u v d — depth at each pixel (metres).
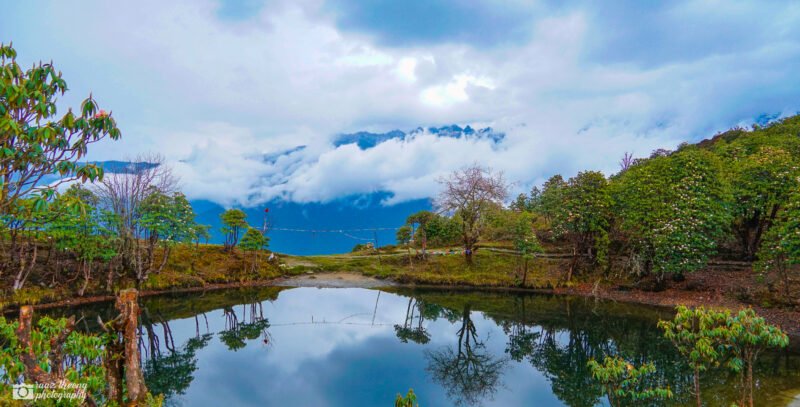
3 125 6.63
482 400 17.61
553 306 34.81
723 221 31.34
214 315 32.22
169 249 39.00
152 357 22.50
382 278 47.53
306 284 45.94
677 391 16.25
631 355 21.83
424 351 24.66
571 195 40.31
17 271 30.44
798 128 46.09
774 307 26.16
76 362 10.77
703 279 33.94
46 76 7.83
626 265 38.41
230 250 51.19
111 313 28.69
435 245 59.22
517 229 42.75
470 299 38.94
